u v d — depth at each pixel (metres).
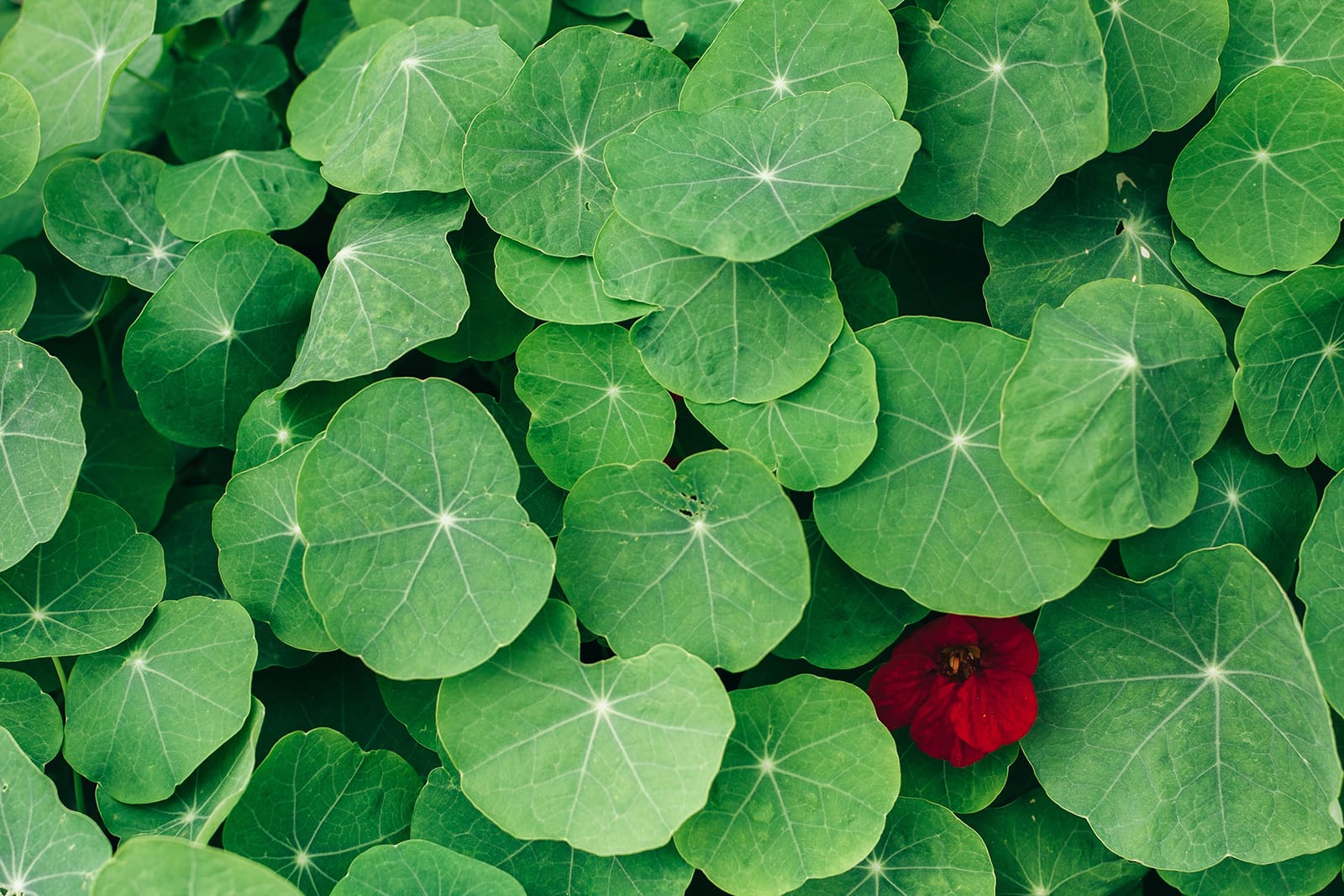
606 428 0.74
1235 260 0.75
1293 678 0.71
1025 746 0.74
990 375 0.73
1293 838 0.72
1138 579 0.73
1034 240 0.76
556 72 0.76
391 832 0.74
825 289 0.74
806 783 0.73
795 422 0.73
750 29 0.75
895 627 0.74
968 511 0.72
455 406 0.73
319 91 0.82
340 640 0.72
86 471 0.80
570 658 0.72
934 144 0.75
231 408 0.78
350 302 0.75
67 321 0.82
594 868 0.73
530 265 0.75
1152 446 0.72
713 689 0.71
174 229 0.80
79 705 0.75
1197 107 0.75
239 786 0.72
